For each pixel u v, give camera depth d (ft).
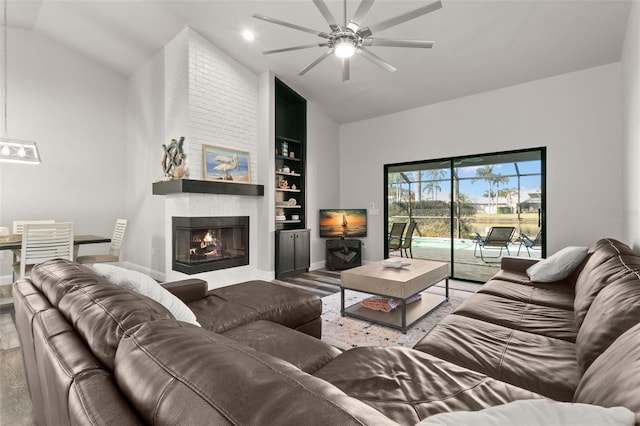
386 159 18.47
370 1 7.53
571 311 6.59
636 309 3.59
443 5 10.16
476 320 6.07
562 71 12.78
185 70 13.44
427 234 17.02
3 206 15.33
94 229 17.95
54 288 3.84
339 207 20.53
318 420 1.44
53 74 16.69
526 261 10.11
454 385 3.80
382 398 3.59
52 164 16.65
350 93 16.85
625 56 10.41
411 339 8.44
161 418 1.70
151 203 16.61
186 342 2.20
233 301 6.89
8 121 15.48
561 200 13.00
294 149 18.45
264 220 15.88
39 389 3.41
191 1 11.83
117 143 18.83
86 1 13.33
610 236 12.02
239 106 15.37
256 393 1.65
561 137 13.00
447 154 16.08
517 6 9.89
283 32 12.61
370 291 9.47
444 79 14.24
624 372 2.31
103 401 1.97
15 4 14.11
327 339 8.45
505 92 14.38
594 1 9.35
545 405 1.74
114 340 2.52
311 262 18.52
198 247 13.80
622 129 11.30
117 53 16.87
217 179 14.17
